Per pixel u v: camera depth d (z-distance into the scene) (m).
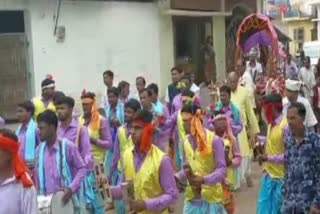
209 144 6.33
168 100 12.07
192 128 6.43
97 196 7.11
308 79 18.14
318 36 31.62
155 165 5.46
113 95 9.99
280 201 7.29
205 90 11.66
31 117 7.54
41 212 5.76
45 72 18.72
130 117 7.63
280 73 17.23
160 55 22.28
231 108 10.11
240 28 17.77
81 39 19.66
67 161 6.23
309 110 8.23
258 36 17.80
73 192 6.14
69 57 19.34
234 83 11.16
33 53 18.38
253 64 18.23
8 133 4.71
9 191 4.67
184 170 6.48
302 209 5.94
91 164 6.92
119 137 7.96
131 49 21.22
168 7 22.16
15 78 18.12
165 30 22.42
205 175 6.38
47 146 6.27
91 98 8.64
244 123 11.02
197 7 23.25
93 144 8.55
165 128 9.91
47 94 9.53
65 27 19.14
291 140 6.07
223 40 24.91
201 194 6.42
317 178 5.89
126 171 5.61
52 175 6.18
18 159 4.73
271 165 7.44
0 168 4.68
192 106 6.83
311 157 5.92
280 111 7.40
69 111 7.02
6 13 17.80
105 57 20.39
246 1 25.86
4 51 17.89
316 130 8.29
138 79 11.28
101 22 20.20
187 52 23.56
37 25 18.42
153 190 5.51
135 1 21.22
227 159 7.70
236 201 9.95
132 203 5.47
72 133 6.99
